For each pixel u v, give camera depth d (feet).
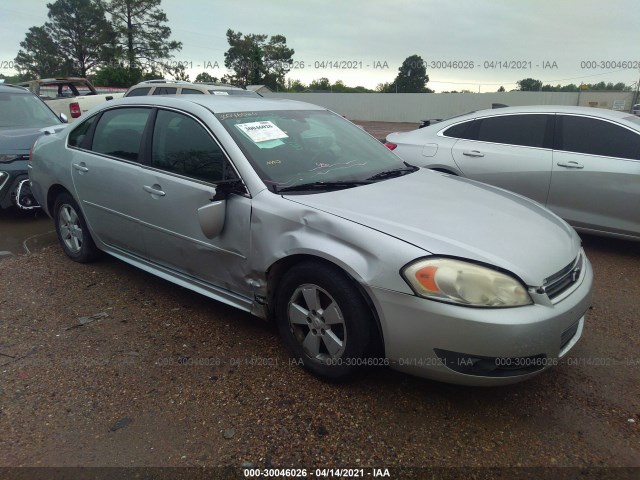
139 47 168.76
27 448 7.92
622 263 16.16
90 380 9.61
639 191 15.79
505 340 7.68
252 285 10.21
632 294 13.71
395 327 8.22
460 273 7.85
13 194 20.18
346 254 8.56
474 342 7.75
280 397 9.12
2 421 8.50
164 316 12.16
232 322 11.91
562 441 8.14
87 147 13.98
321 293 9.21
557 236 9.49
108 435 8.20
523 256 8.38
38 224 20.81
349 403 8.99
